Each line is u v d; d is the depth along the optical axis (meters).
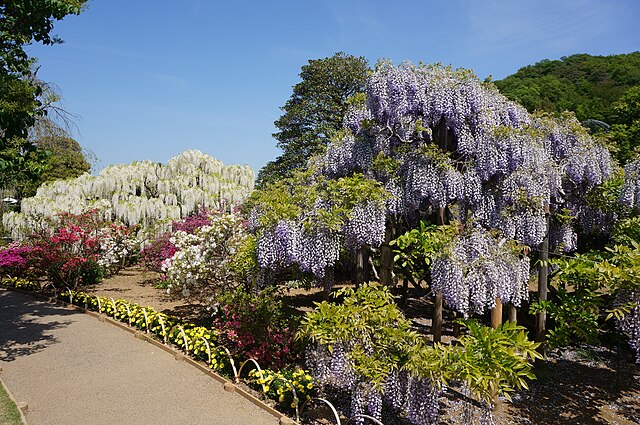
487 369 3.49
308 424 4.34
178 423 4.41
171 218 14.03
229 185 15.32
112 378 5.57
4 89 7.27
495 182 5.86
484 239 5.05
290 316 6.31
